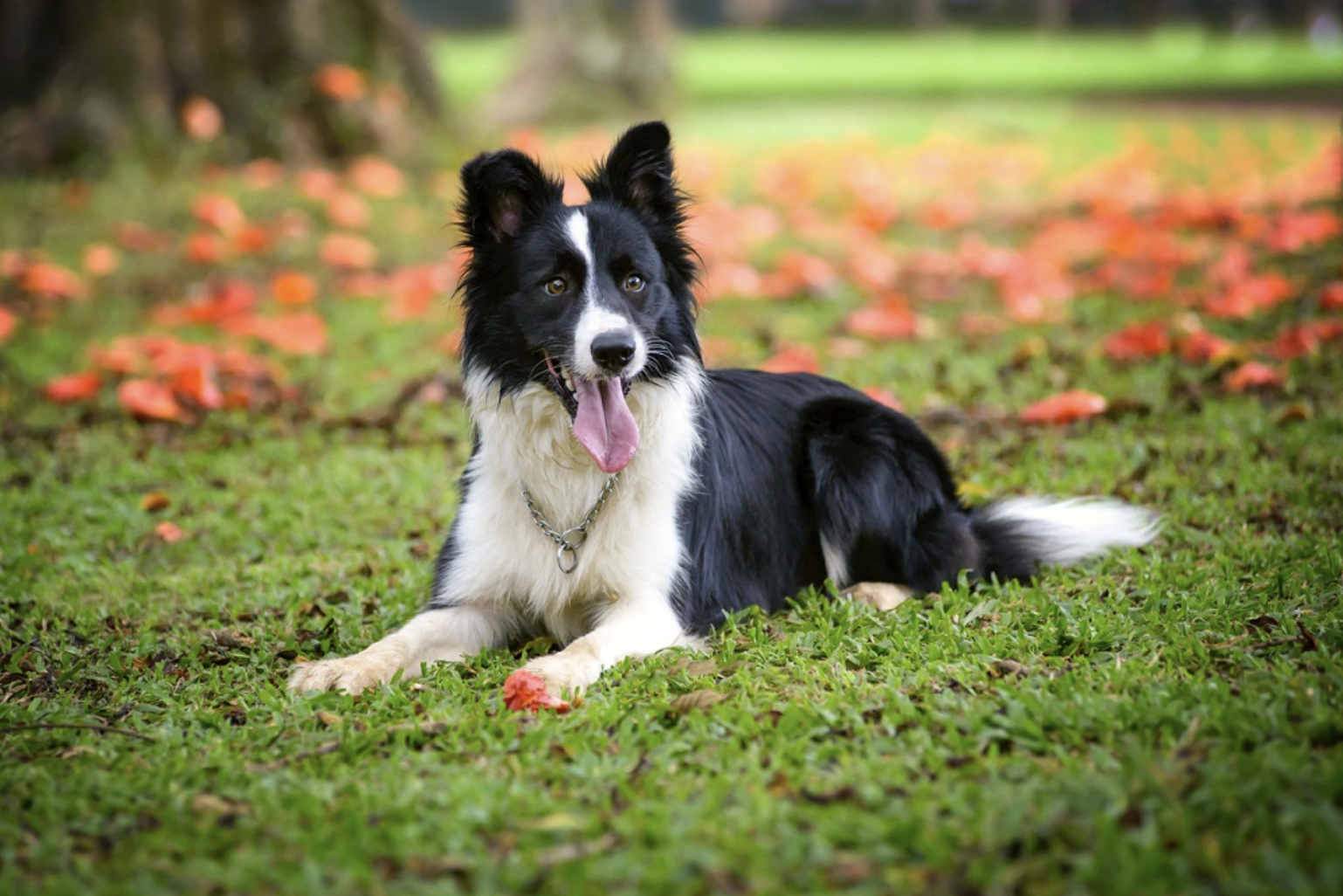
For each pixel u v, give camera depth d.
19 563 5.55
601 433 4.42
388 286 10.00
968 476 6.23
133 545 5.85
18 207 12.15
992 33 54.50
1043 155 16.20
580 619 4.82
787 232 11.91
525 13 39.94
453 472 6.60
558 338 4.45
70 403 7.72
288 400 7.76
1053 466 6.28
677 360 4.71
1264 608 4.35
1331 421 6.39
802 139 18.98
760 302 9.75
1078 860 2.83
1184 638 4.11
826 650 4.32
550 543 4.63
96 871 3.05
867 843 2.99
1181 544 5.21
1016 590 4.81
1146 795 3.12
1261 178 13.44
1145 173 13.71
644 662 4.29
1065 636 4.21
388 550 5.67
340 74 13.63
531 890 2.89
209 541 5.88
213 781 3.51
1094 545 5.17
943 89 29.44
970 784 3.21
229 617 4.99
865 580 5.14
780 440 5.18
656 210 4.83
